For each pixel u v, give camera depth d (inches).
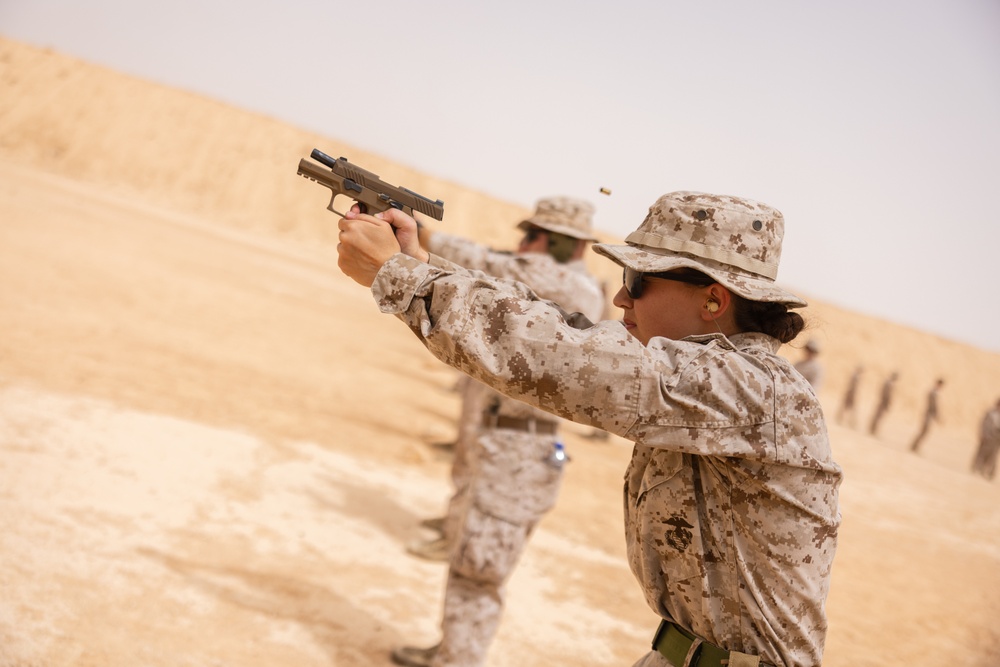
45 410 244.2
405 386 457.7
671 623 64.8
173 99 1800.0
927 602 283.1
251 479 233.9
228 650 141.0
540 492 137.4
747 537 58.6
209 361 374.3
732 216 61.3
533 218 151.5
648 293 64.5
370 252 56.7
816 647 62.5
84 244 654.5
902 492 522.6
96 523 179.0
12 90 1692.9
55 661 124.0
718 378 54.6
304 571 181.8
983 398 1480.1
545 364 52.4
